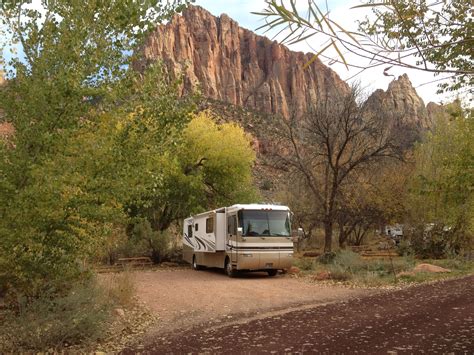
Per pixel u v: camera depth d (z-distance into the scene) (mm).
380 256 25141
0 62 7941
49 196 7430
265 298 12305
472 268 18281
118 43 8023
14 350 6969
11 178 7754
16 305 8633
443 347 6191
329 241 21328
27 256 7914
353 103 20938
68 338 7477
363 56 1974
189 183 25547
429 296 10977
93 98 8078
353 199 25219
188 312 10461
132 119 8258
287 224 18328
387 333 7199
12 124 8172
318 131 20984
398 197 25391
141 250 25281
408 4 2678
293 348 6512
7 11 7816
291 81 159000
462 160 16938
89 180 7922
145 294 13297
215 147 27078
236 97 154500
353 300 11164
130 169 8141
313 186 22188
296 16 1861
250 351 6441
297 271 18891
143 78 8297
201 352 6500
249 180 29234
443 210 23281
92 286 9781
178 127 8469
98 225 8734
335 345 6562
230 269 18328
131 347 7145
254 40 171375
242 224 17812
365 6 2020
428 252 24781
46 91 7574
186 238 24500
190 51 153875
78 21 7730
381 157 21547
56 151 7887
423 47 2771
